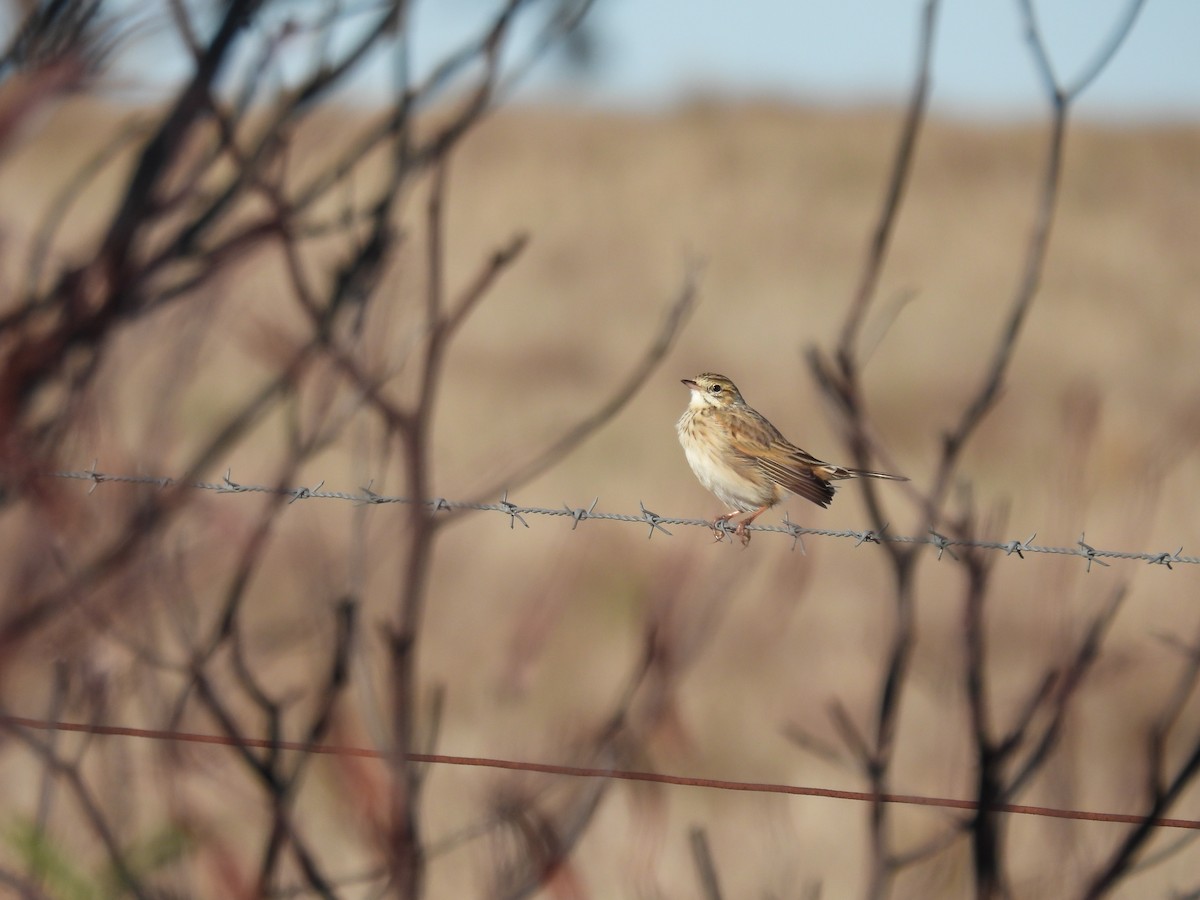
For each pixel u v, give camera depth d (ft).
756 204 175.22
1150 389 104.17
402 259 18.06
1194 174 200.23
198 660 20.80
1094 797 48.83
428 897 40.09
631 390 21.16
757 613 58.80
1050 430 91.81
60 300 13.08
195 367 14.93
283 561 40.45
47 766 20.51
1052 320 127.54
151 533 14.60
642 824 28.91
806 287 136.67
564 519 73.41
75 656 18.97
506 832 23.73
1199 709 54.90
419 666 54.75
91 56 12.44
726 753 53.47
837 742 52.85
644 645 24.08
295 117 14.14
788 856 42.52
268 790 21.39
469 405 94.89
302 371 15.60
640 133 212.43
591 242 152.46
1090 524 67.46
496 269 18.37
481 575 61.87
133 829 21.76
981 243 158.61
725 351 114.32
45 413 13.83
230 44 12.94
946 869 33.27
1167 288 141.90
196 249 13.83
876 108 232.94
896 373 108.27
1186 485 70.64
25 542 14.06
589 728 26.35
